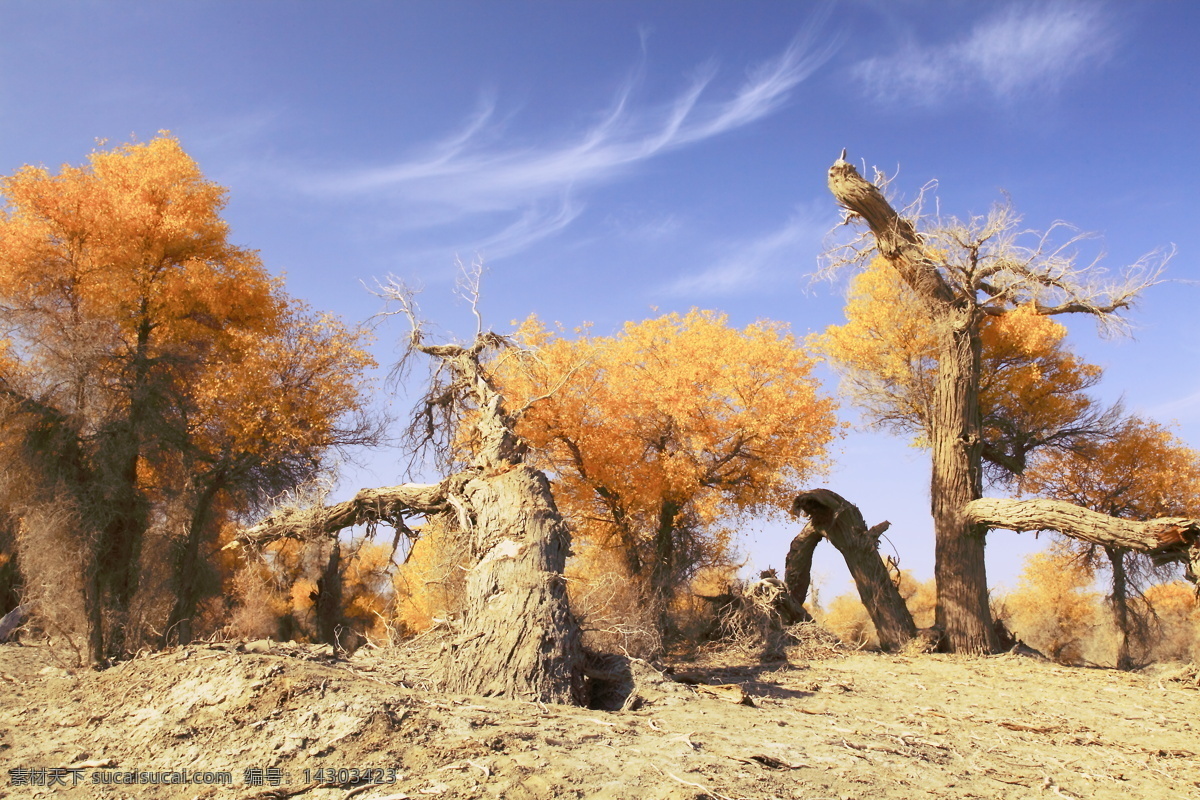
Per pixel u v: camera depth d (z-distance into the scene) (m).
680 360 20.52
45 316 16.94
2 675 10.05
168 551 18.20
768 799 4.99
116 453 16.19
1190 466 23.88
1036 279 19.19
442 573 12.66
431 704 6.62
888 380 25.50
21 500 15.50
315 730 5.87
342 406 22.42
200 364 20.78
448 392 14.86
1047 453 25.66
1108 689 12.56
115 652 14.21
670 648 16.89
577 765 5.39
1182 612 31.94
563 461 20.36
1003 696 11.56
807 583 21.42
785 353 20.44
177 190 23.47
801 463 19.84
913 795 5.59
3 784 5.40
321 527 13.38
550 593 9.10
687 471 19.11
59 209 21.56
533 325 19.86
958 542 18.52
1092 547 24.09
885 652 18.31
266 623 21.34
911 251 19.84
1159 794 6.45
